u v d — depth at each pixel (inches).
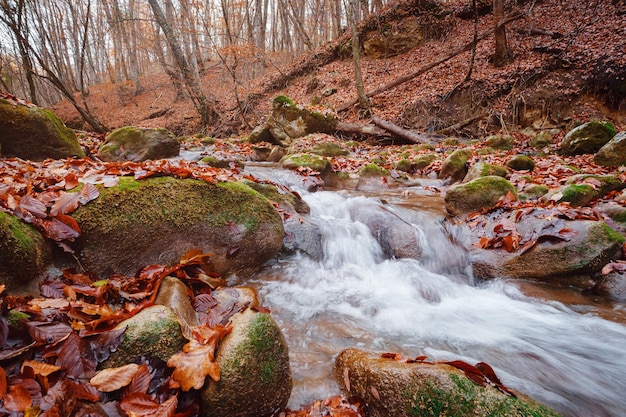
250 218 126.6
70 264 92.7
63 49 1018.7
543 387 83.1
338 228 161.9
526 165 253.4
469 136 444.5
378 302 120.0
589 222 129.0
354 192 238.2
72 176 109.2
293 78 715.4
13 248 73.9
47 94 984.9
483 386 63.0
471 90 470.9
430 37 639.1
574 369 89.4
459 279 141.3
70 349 60.1
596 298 120.0
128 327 66.2
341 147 362.0
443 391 61.1
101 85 1049.5
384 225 165.8
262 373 65.3
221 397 61.2
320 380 80.0
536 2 579.8
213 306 89.2
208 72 928.3
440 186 260.5
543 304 118.1
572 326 107.2
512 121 432.1
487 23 597.9
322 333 100.5
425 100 494.6
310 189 229.3
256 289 120.0
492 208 165.3
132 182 110.3
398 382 65.2
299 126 432.5
